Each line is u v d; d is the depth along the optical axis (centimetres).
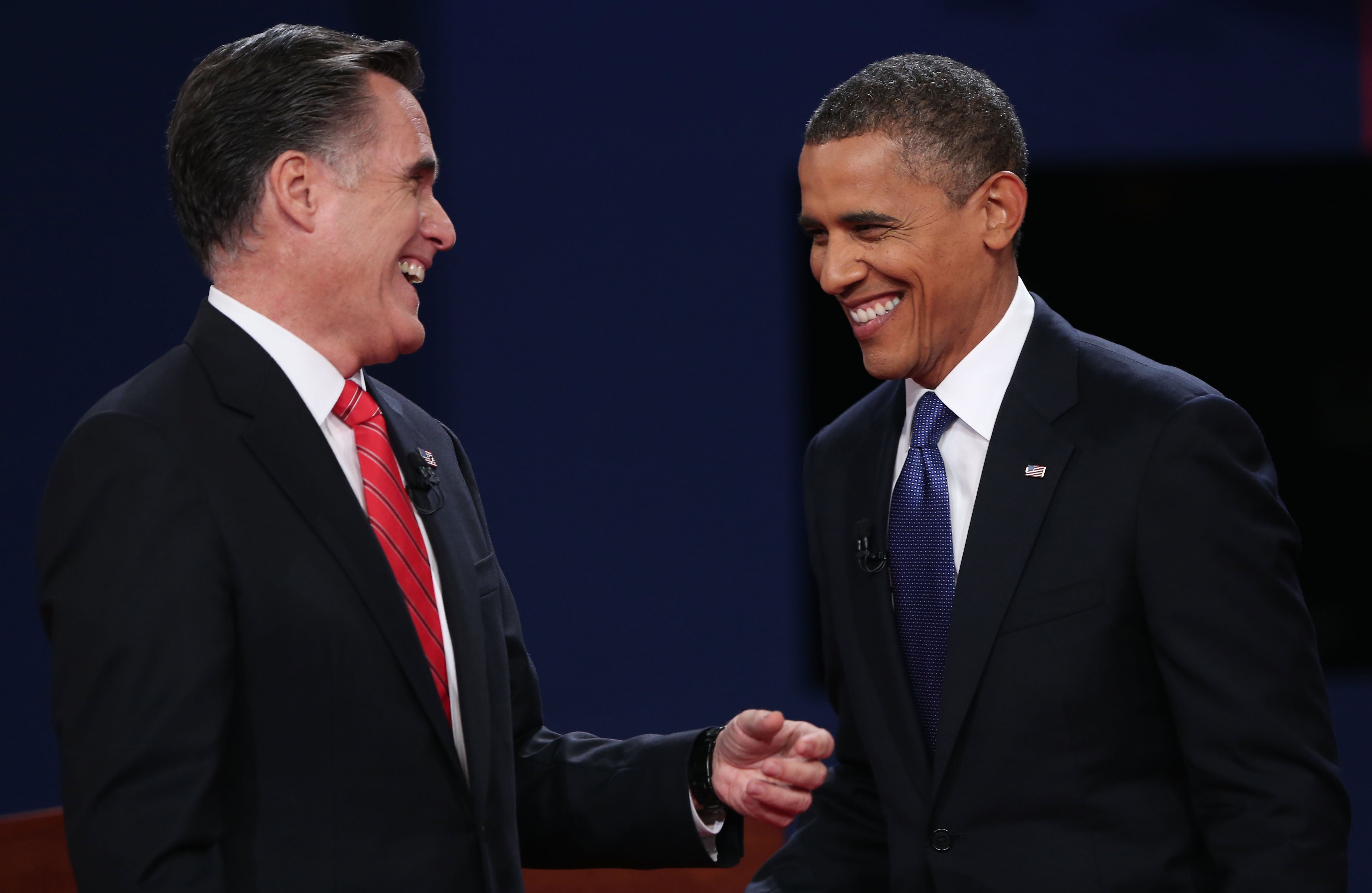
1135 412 564
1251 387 1495
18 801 1266
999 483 574
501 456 1418
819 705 1445
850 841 643
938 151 565
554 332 1425
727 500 1446
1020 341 604
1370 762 1498
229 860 478
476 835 527
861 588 616
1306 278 1484
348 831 493
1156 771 563
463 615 550
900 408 641
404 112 548
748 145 1446
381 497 537
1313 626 559
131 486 473
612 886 834
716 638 1444
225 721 470
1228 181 1480
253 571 486
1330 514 1500
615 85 1428
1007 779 558
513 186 1416
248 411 508
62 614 465
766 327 1449
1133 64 1482
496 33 1405
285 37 538
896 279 577
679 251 1441
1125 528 550
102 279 1298
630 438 1437
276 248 525
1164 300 1493
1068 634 553
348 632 497
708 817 633
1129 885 543
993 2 1470
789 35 1448
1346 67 1479
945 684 565
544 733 677
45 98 1279
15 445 1276
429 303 1403
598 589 1433
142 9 1298
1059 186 1487
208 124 522
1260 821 517
